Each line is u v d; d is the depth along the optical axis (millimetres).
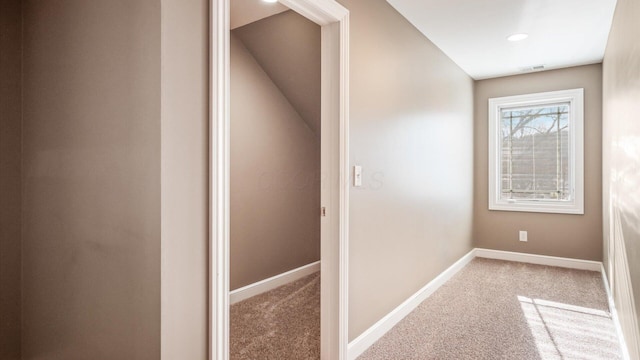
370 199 2352
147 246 1216
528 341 2371
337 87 2006
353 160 2158
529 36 3197
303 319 2729
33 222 1736
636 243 1721
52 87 1611
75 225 1512
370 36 2332
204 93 1291
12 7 1770
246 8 2535
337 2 1975
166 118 1175
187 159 1239
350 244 2145
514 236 4531
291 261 3695
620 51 2281
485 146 4672
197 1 1268
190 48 1244
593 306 2971
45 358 1698
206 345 1312
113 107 1325
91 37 1411
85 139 1449
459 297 3213
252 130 3225
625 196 2082
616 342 2352
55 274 1625
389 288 2604
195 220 1270
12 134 1780
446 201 3734
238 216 3121
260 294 3297
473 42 3342
